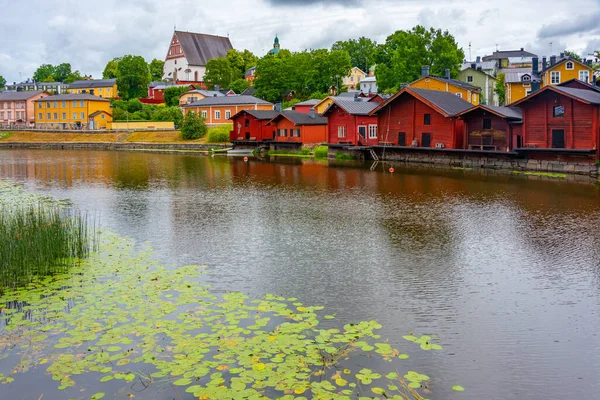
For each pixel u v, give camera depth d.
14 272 17.20
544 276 17.92
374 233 23.78
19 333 13.16
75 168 55.41
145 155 76.12
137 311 14.45
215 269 18.52
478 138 51.69
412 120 57.09
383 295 16.09
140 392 10.68
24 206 30.67
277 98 117.50
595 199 31.73
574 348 12.75
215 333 13.05
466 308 15.13
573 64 78.69
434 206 30.11
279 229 24.64
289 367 11.45
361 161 59.94
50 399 10.52
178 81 155.62
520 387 11.05
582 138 43.44
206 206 30.75
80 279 17.20
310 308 14.86
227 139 86.81
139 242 22.22
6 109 128.12
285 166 55.41
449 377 11.35
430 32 98.75
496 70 116.00
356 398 10.41
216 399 10.28
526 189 36.03
